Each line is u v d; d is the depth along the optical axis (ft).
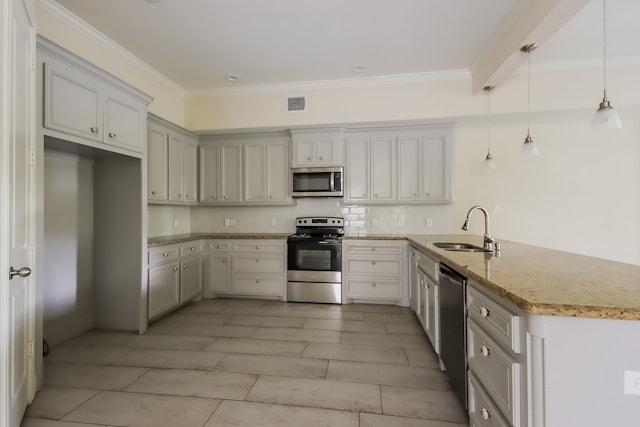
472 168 12.92
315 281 12.36
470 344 5.08
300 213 14.10
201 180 13.75
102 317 9.65
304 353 8.03
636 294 3.43
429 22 8.40
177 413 5.64
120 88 8.42
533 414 3.25
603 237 12.24
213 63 10.78
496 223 12.78
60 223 8.78
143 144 9.43
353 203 13.06
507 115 11.34
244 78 11.96
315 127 12.51
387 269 11.93
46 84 6.37
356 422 5.40
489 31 8.79
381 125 12.35
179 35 9.08
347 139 12.86
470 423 5.14
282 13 8.04
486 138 12.84
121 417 5.53
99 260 9.65
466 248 8.68
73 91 7.03
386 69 11.19
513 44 8.30
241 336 9.13
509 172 12.71
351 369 7.21
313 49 9.84
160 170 11.18
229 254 12.90
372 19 8.29
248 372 7.08
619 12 7.86
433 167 12.28
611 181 12.17
